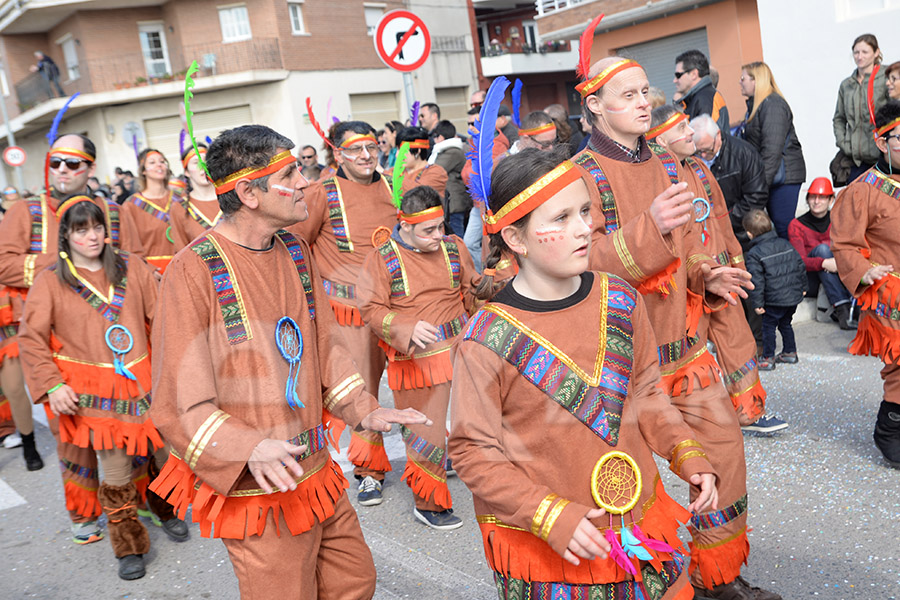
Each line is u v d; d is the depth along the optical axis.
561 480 1.98
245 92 16.91
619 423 1.99
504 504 1.95
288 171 2.32
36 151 28.56
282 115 16.33
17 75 25.80
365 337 3.71
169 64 21.80
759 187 6.28
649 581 2.01
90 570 4.18
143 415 4.06
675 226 2.41
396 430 4.66
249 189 2.30
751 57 13.30
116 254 4.17
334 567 2.51
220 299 2.28
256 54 16.20
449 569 3.61
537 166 1.95
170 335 2.26
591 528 1.88
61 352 4.09
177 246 6.01
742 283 2.93
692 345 2.99
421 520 4.10
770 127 6.85
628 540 1.94
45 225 5.12
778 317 5.97
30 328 4.05
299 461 2.34
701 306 3.07
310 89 15.38
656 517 2.05
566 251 1.95
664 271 2.51
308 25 15.20
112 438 4.00
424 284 3.85
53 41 24.95
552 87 24.41
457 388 2.04
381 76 14.96
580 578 1.98
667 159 3.06
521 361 1.97
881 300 4.03
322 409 2.47
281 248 2.45
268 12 15.91
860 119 6.84
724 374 3.59
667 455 2.15
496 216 2.02
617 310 2.04
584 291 2.04
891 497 3.77
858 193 4.10
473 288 3.98
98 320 4.05
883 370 4.08
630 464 1.98
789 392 5.43
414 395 3.63
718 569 2.97
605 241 2.53
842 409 5.00
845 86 6.95
